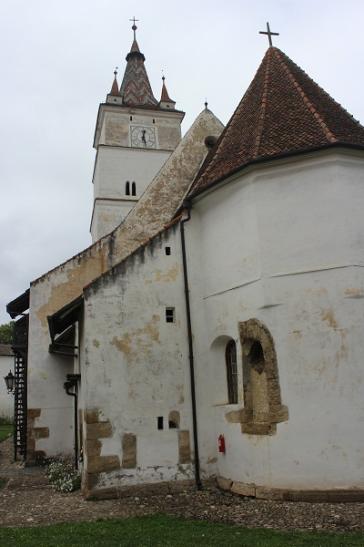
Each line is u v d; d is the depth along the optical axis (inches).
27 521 367.9
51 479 546.6
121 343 482.3
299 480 400.2
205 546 287.7
